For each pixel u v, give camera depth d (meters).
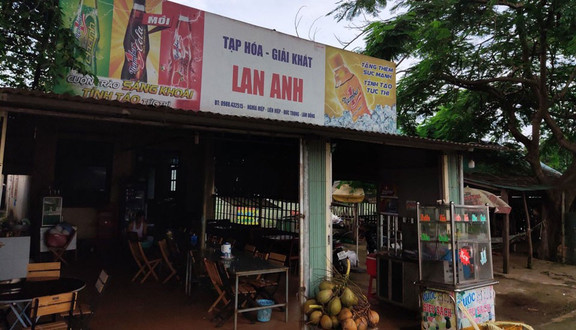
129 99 5.82
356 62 8.24
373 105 8.42
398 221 8.14
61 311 3.83
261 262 5.91
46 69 5.32
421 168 7.79
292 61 7.38
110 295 6.53
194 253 6.76
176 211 11.35
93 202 10.17
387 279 6.48
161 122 4.69
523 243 14.87
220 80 6.59
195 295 6.61
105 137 10.20
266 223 9.76
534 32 10.68
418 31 11.07
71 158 9.89
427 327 5.17
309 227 5.81
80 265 8.52
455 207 5.07
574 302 7.62
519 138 13.01
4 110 3.88
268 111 7.04
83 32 5.55
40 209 8.41
